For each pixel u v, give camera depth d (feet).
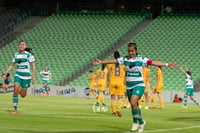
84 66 433.89
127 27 482.28
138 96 109.50
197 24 469.16
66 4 557.33
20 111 170.30
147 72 232.32
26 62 160.76
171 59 419.74
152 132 108.47
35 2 559.79
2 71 446.19
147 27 474.49
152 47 440.86
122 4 538.47
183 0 517.14
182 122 149.07
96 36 474.90
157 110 226.17
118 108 164.45
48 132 100.58
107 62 110.93
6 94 372.17
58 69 434.71
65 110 191.83
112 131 108.88
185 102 265.95
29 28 509.35
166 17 488.02
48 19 518.37
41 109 191.21
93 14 518.37
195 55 421.18
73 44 467.93
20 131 101.14
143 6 531.09
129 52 111.45
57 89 389.60
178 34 455.22
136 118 108.78
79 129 110.63
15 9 550.77
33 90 393.50
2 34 504.43
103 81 223.51
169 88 386.73
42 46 470.80
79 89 383.24
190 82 266.77
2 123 119.14
